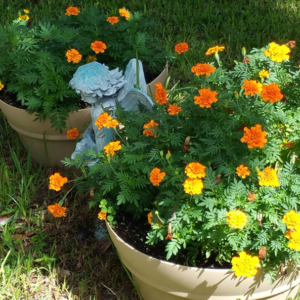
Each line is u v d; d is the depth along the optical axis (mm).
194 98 1402
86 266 1632
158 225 1378
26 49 1896
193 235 1363
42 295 1573
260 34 2486
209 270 1317
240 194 1337
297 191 1355
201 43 2449
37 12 2777
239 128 1403
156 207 1468
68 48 1862
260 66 1550
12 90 1827
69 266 1643
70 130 1766
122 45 1896
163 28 2590
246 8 2775
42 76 1797
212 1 2805
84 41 1858
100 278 1605
